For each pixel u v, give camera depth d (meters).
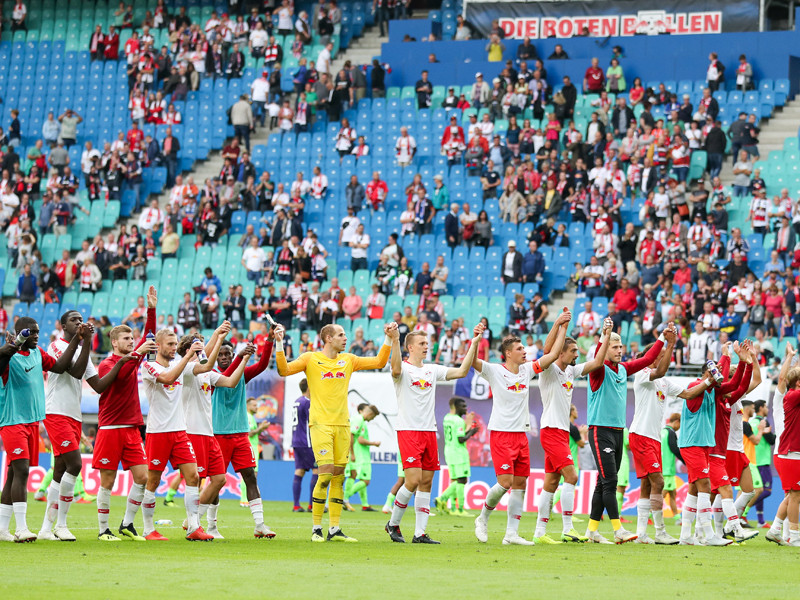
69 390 17.44
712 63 45.69
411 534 21.56
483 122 45.97
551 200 42.31
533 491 32.06
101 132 52.25
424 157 47.62
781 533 20.75
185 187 46.47
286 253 41.94
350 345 38.78
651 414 19.78
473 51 50.62
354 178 44.78
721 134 42.50
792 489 19.73
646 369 19.86
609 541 20.00
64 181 47.84
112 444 17.94
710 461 20.39
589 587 12.80
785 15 50.97
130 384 18.02
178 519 24.89
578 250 41.34
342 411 18.70
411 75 51.00
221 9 55.69
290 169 48.34
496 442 18.81
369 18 54.50
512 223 43.06
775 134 44.56
